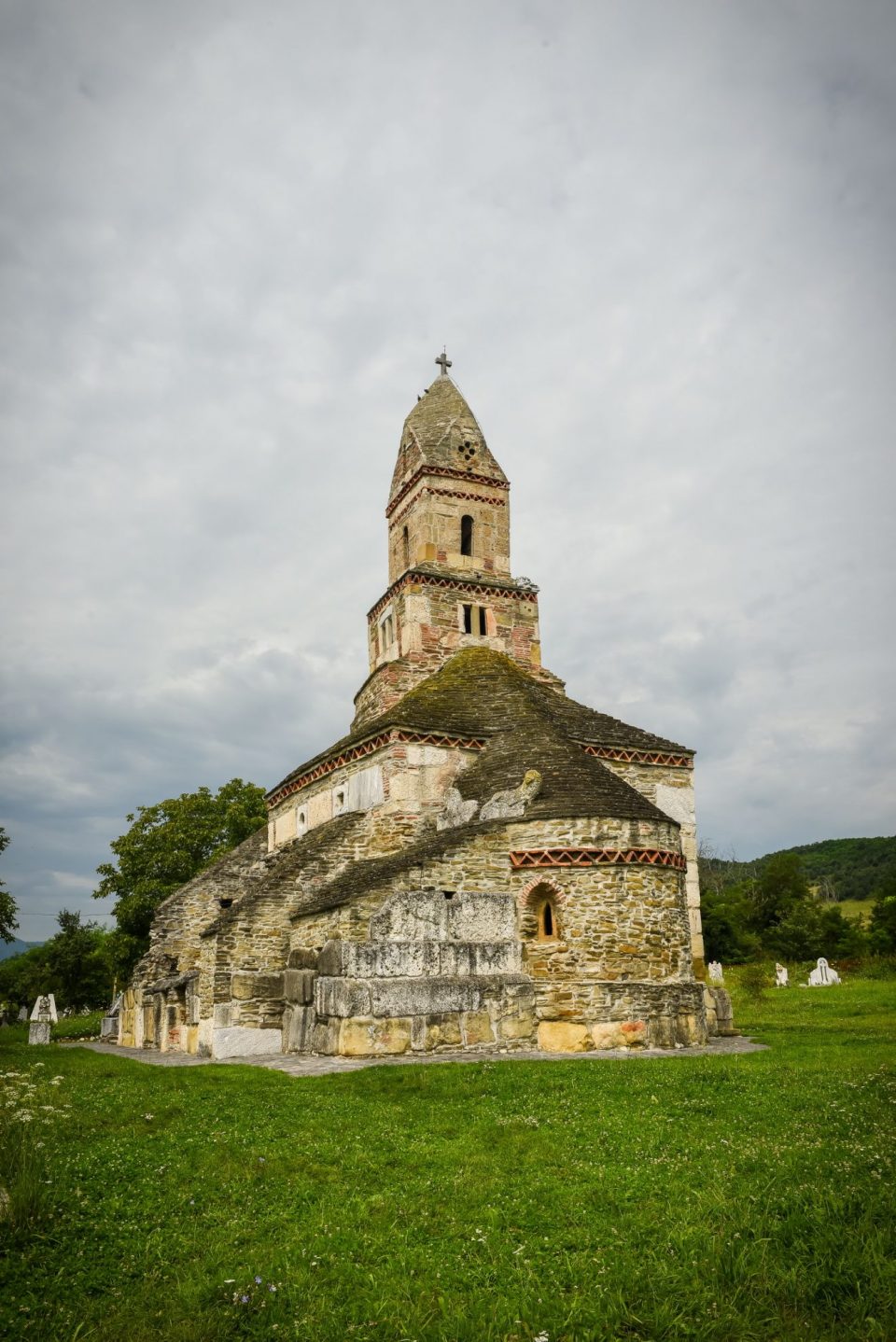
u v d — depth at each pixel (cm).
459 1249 765
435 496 3328
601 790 2073
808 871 13675
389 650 3359
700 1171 909
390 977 1797
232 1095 1366
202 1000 2244
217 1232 805
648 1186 876
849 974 4712
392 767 2439
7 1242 775
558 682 3272
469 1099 1268
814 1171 880
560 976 1873
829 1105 1136
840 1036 1962
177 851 4850
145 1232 811
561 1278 714
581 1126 1084
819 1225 761
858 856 13688
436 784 2467
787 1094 1215
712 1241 746
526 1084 1333
